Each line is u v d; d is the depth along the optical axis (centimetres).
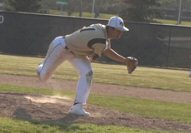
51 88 2352
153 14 8019
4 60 3828
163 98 2344
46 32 4600
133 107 1878
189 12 9750
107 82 2838
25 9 7688
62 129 1316
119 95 2294
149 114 1727
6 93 1891
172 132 1421
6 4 8112
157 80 3194
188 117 1739
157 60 4497
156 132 1391
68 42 1552
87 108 1708
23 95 1859
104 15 9050
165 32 4494
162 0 9606
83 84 1538
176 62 4494
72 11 8962
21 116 1438
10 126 1302
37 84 2483
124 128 1396
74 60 1563
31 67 3350
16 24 4628
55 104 1694
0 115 1429
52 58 1612
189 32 4481
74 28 4562
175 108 1970
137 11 7762
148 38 4491
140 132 1368
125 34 4484
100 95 2209
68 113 1534
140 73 3616
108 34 1502
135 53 4488
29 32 4616
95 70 3566
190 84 3114
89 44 1496
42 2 8612
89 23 4544
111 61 4416
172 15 9369
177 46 4494
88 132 1306
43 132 1285
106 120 1496
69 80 2777
